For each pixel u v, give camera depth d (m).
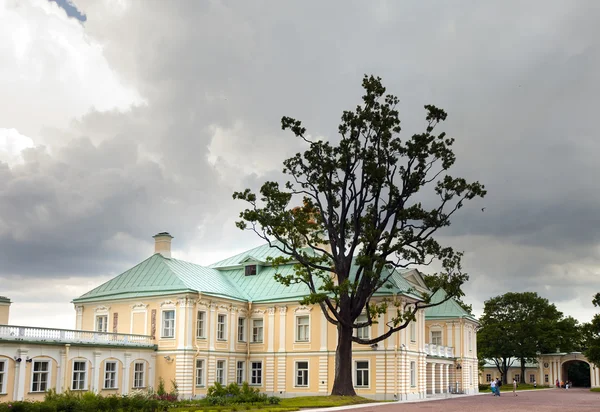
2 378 38.09
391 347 52.88
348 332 44.91
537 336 105.88
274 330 57.84
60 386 41.81
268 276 62.09
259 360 57.94
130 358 48.22
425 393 58.41
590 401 49.69
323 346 55.28
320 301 42.00
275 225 43.91
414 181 43.53
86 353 44.28
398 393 51.75
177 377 49.56
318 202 45.69
